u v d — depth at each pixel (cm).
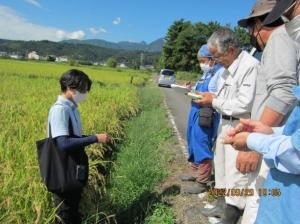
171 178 666
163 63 8875
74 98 391
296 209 204
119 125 984
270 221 218
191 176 646
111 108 1092
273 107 269
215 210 504
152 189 605
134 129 1084
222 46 407
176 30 8550
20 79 2106
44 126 643
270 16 258
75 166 387
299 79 266
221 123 443
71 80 382
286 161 201
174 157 805
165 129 1095
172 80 3744
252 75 405
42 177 382
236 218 426
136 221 504
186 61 8012
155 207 526
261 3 321
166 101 2161
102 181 545
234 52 414
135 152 791
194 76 5844
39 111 838
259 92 319
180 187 614
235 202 413
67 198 399
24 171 435
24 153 487
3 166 445
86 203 473
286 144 200
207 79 570
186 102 2220
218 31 416
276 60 269
